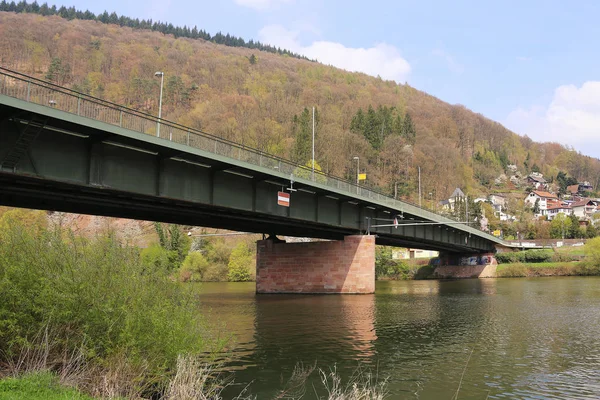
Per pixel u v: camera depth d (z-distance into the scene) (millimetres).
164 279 14039
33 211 78250
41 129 22281
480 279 86500
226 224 47188
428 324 27781
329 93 184875
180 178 31438
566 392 14281
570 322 28172
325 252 53000
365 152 153125
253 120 136500
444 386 14953
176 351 12734
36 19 169375
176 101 144875
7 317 11664
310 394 14172
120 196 30094
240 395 13906
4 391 9539
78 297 12164
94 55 153000
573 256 93938
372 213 54375
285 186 41125
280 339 22891
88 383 11516
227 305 39500
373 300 43719
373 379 15797
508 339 22781
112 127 24594
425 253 125375
